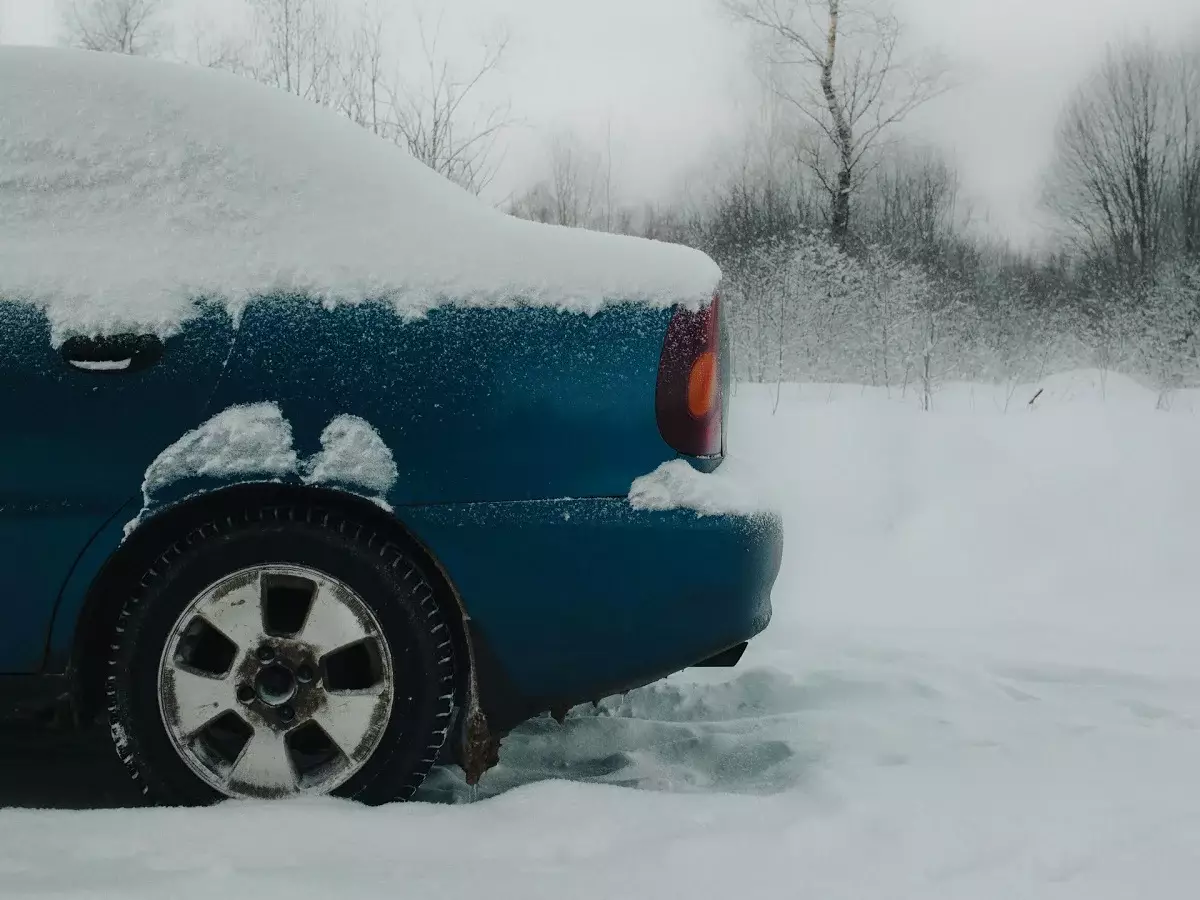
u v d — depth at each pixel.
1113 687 3.30
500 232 2.18
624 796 2.05
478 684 2.05
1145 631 4.00
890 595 4.54
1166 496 5.16
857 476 5.52
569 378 2.04
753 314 9.59
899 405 6.98
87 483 1.96
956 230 23.30
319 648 2.00
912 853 1.83
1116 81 24.50
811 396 7.58
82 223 2.11
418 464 2.01
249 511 2.02
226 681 2.00
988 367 9.96
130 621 1.99
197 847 1.79
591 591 2.02
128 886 1.63
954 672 3.42
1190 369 10.62
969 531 5.03
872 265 10.84
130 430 1.98
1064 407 6.59
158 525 2.01
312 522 2.00
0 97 2.20
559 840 1.87
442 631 2.03
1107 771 2.35
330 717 2.01
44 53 2.27
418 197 2.24
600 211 20.28
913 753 2.57
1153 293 13.01
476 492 2.02
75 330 1.99
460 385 2.03
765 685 3.24
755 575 2.06
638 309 2.09
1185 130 23.56
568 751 2.65
